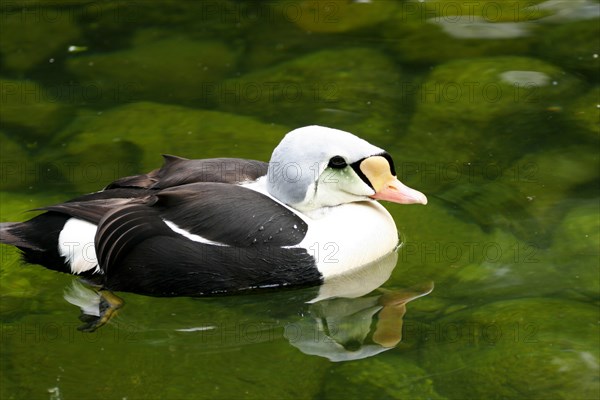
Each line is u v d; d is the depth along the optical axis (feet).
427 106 47.21
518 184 40.86
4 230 34.37
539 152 43.21
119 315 33.01
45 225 34.35
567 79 48.93
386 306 33.65
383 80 49.70
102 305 33.42
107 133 45.11
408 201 35.70
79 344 31.35
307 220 35.06
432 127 45.42
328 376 29.66
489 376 29.50
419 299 34.01
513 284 34.58
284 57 52.39
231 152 43.21
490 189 40.52
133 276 33.47
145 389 29.01
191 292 33.81
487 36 53.57
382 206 37.37
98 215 33.71
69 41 54.19
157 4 58.18
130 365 30.27
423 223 38.55
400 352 30.94
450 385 29.14
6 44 53.62
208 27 55.72
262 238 33.47
